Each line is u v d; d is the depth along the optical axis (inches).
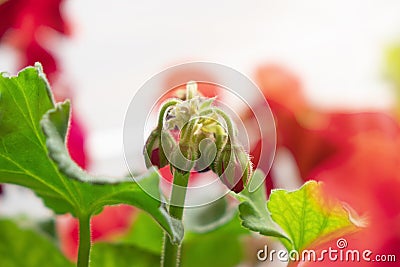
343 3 24.4
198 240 16.3
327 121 16.1
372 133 15.9
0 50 18.2
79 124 17.0
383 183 15.3
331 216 12.5
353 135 15.9
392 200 15.2
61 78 18.4
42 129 10.7
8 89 11.5
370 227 15.0
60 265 15.7
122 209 18.2
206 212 16.0
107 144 21.7
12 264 15.6
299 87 16.6
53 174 11.9
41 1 17.9
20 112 11.6
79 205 11.9
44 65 18.2
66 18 18.5
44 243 15.7
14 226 15.6
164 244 11.6
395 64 18.9
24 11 17.9
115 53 25.4
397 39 19.9
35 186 12.2
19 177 12.2
